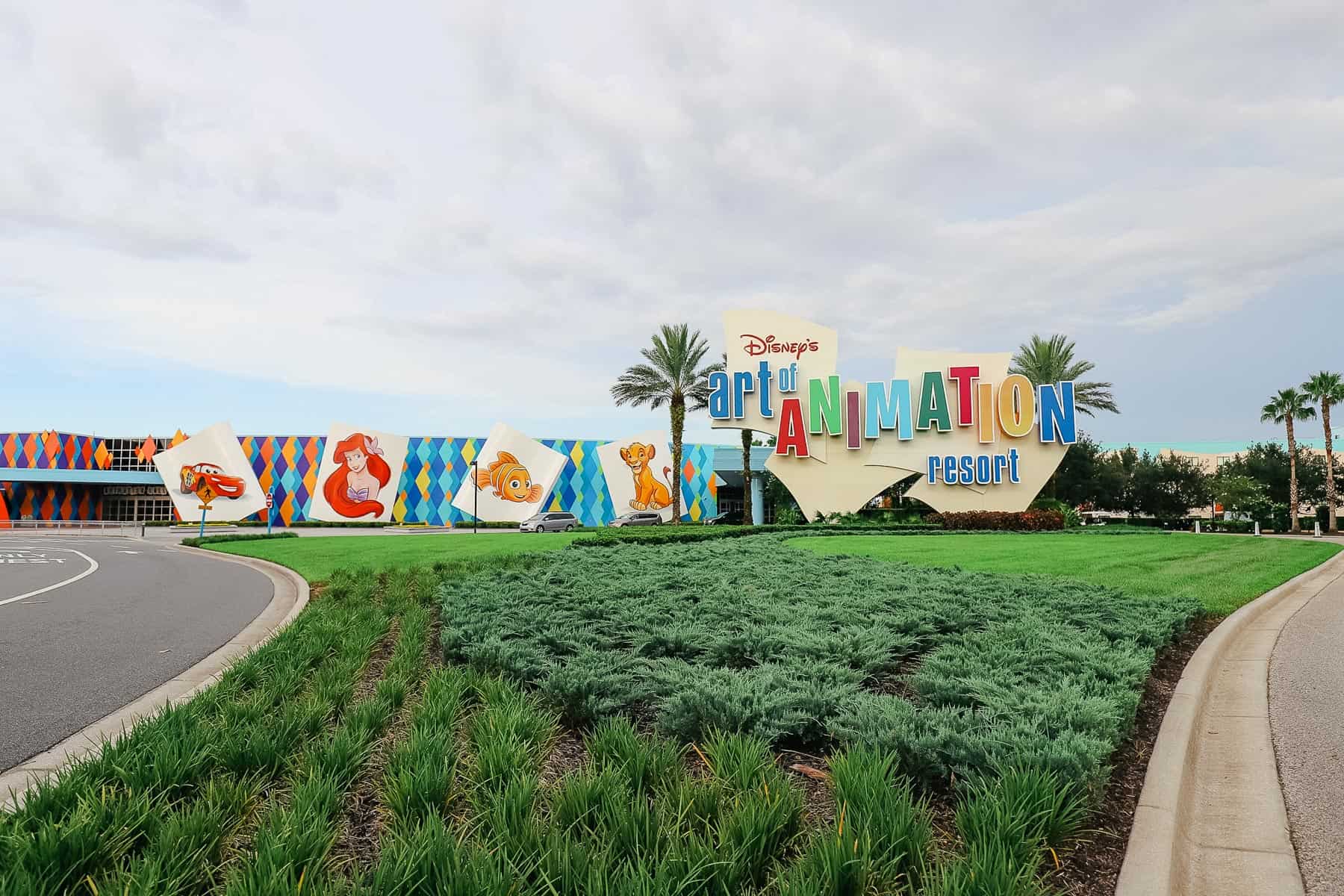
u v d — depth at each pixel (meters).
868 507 50.28
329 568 20.33
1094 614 9.12
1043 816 3.42
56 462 73.81
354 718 4.93
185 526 62.59
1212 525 64.62
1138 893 3.06
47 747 5.33
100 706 6.45
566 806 3.53
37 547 34.78
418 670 6.98
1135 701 5.33
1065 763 3.83
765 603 10.07
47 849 2.94
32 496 73.81
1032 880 2.98
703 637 7.53
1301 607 12.65
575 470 70.69
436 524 68.62
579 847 3.00
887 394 44.00
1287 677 7.53
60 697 6.75
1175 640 9.02
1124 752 4.96
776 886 2.99
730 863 2.94
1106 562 19.17
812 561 17.12
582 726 5.50
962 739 4.18
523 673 6.37
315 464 69.44
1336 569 20.62
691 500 69.81
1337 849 3.74
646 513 61.28
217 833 3.28
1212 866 3.58
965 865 2.96
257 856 2.92
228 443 62.53
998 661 6.65
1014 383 43.41
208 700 5.51
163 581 18.02
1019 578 13.26
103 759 4.05
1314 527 59.03
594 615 9.41
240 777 4.14
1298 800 4.39
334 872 3.10
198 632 10.36
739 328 44.94
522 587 11.83
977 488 43.31
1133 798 4.20
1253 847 3.77
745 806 3.45
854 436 43.72
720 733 4.52
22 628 10.56
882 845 3.19
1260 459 75.31
